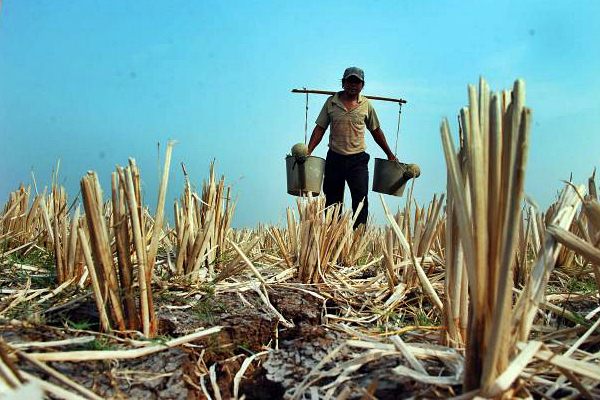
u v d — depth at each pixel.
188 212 3.13
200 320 2.49
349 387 1.62
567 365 1.37
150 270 2.17
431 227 3.12
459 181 1.36
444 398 1.41
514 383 1.32
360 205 4.23
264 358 2.22
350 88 6.08
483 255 1.31
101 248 2.05
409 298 3.11
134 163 2.14
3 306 2.37
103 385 1.71
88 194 2.02
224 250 3.66
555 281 3.35
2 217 3.98
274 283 3.23
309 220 3.40
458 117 1.64
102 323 2.05
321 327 2.33
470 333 1.35
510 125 1.30
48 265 3.13
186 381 1.91
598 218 1.78
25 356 1.51
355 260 4.23
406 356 1.61
